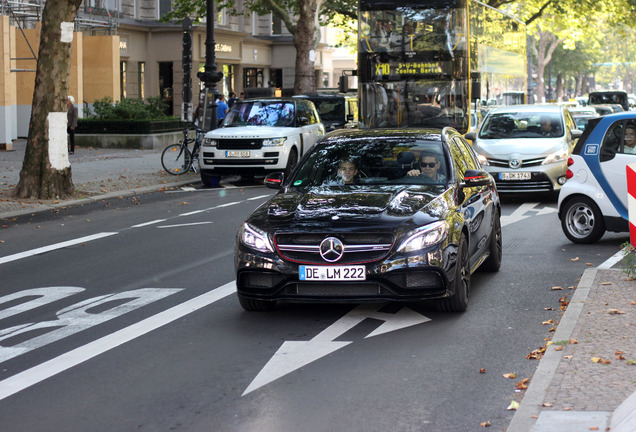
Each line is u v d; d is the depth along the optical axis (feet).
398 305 29.55
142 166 90.22
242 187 75.51
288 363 22.98
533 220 51.01
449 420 18.49
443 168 30.78
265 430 18.12
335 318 27.91
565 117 63.98
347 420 18.62
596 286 29.78
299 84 135.33
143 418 19.06
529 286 32.35
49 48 63.93
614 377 19.84
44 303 31.07
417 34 75.97
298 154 77.92
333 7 165.78
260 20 192.34
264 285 27.09
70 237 46.91
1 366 23.43
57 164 64.59
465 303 28.37
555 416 17.53
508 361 22.74
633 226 30.30
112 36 135.13
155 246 43.11
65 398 20.56
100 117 119.96
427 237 26.58
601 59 353.10
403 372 21.99
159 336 26.11
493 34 88.53
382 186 29.99
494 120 64.23
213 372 22.33
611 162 40.65
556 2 185.47
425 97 75.92
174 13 143.33
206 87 88.28
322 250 26.37
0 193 65.82
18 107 126.62
